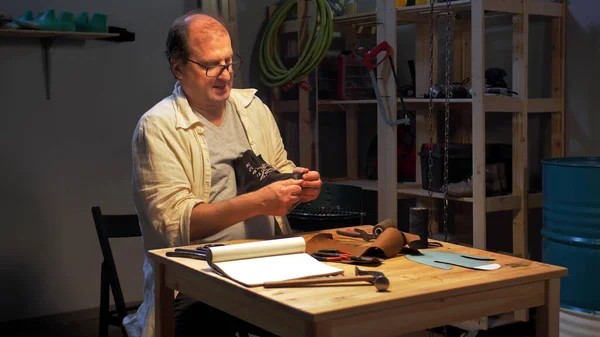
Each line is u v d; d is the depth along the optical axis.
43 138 4.20
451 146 3.85
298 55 4.59
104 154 4.41
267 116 2.61
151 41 4.56
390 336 1.50
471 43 3.97
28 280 4.18
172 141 2.26
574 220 3.21
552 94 3.90
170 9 4.62
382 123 4.05
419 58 4.35
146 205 2.22
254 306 1.59
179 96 2.36
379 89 4.04
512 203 3.77
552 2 3.80
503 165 3.86
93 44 4.33
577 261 3.21
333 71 4.74
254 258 1.81
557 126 3.90
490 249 4.27
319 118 5.15
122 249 4.52
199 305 2.28
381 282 1.52
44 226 4.22
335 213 3.31
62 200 4.27
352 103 4.53
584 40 3.76
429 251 1.97
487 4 3.51
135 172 2.28
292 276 1.64
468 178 3.78
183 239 2.16
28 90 4.13
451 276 1.67
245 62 4.93
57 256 4.27
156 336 2.03
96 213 2.92
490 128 4.33
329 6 4.38
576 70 3.81
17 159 4.12
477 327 3.76
